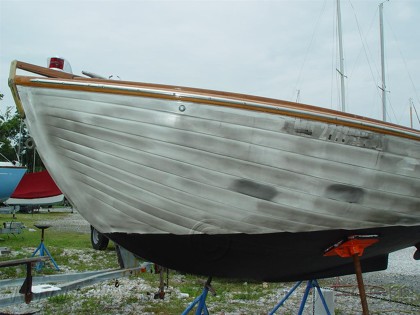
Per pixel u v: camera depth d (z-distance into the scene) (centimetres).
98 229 377
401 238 393
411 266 1118
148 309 564
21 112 334
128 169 327
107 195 344
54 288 471
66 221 2061
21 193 1756
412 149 351
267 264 376
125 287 692
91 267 822
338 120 324
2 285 477
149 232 356
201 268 382
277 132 316
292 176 326
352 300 677
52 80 317
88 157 330
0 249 949
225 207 332
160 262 383
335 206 341
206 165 320
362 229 362
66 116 320
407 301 679
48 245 1119
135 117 314
